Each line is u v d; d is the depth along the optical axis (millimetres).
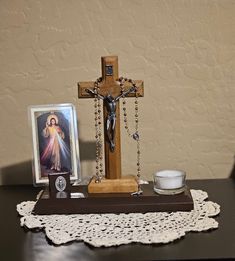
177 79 1198
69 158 1088
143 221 891
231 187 1135
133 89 987
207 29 1182
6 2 1159
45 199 955
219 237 826
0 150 1215
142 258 756
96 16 1170
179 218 902
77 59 1183
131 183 984
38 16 1166
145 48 1184
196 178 1235
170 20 1176
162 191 977
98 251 783
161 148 1223
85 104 1199
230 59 1195
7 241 841
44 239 843
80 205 941
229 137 1224
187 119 1216
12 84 1188
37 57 1181
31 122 1082
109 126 988
